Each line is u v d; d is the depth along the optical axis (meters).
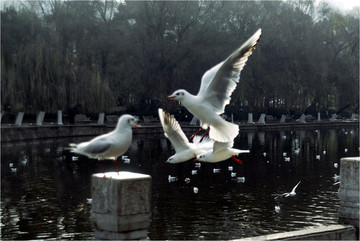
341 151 33.50
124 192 6.18
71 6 47.41
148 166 25.19
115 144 6.21
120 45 46.59
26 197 17.30
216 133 8.76
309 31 59.06
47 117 44.62
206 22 50.97
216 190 18.97
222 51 50.25
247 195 18.14
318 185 20.28
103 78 43.44
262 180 21.41
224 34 51.69
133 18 51.38
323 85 59.91
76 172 22.69
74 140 37.16
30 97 36.22
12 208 15.78
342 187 8.48
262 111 59.09
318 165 26.41
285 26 57.56
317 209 16.05
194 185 19.97
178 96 8.58
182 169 24.28
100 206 6.34
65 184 19.72
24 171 22.75
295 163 27.17
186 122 51.53
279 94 56.50
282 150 33.62
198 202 16.88
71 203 16.48
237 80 8.39
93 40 46.00
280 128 54.59
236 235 13.24
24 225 13.92
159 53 48.84
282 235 7.43
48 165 24.67
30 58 36.34
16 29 37.22
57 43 40.66
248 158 29.17
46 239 12.78
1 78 34.53
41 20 43.88
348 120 66.19
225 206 16.33
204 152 8.66
